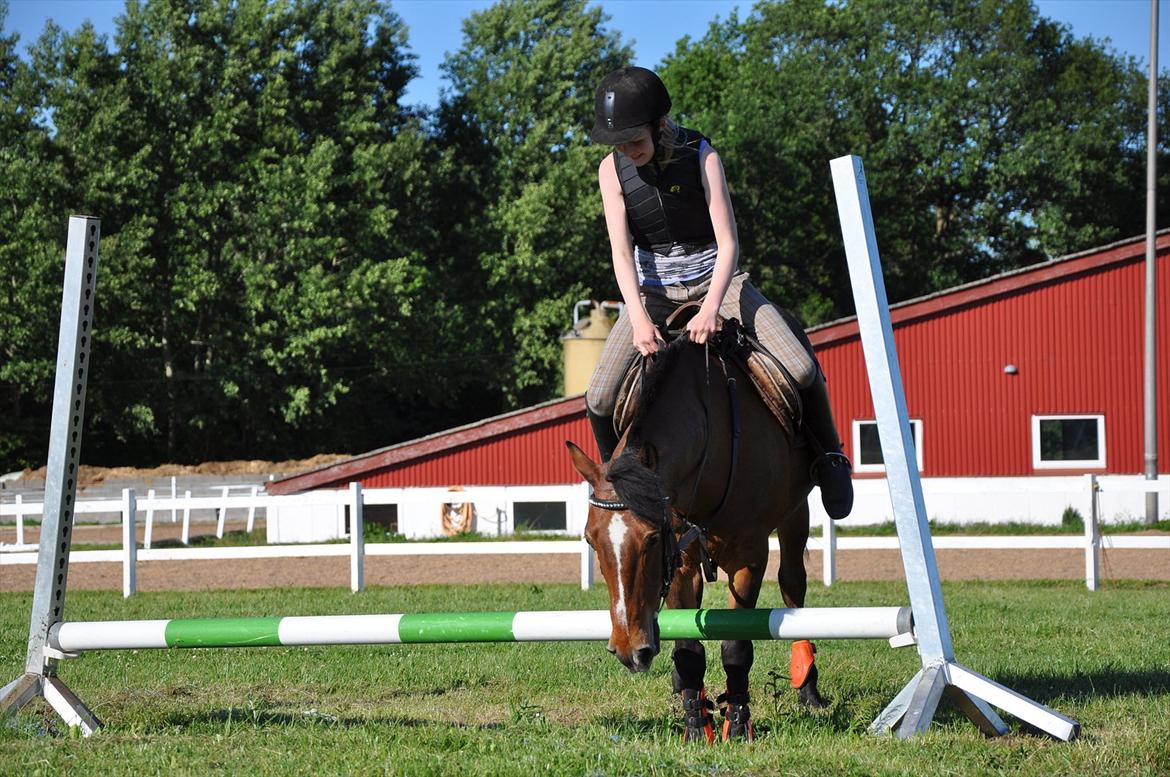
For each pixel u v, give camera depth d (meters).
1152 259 21.92
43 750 4.57
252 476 28.91
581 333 27.41
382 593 12.28
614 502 4.02
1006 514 22.47
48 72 38.12
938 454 22.84
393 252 40.91
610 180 5.00
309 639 4.95
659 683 6.41
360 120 40.59
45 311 35.22
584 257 43.50
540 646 8.03
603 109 4.71
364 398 43.69
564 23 47.59
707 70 53.69
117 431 38.12
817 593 11.55
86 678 6.65
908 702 4.68
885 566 15.06
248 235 38.09
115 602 11.72
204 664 7.30
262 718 5.35
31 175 35.69
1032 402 22.83
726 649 5.03
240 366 38.31
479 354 42.72
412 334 40.03
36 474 29.67
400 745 4.57
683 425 4.44
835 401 22.50
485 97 46.31
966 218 48.28
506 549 13.04
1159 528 20.69
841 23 48.31
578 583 13.37
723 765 4.16
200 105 38.91
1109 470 22.75
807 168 46.91
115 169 36.03
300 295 37.31
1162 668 6.52
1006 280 22.80
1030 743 4.53
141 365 38.56
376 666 7.16
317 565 16.42
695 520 4.79
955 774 4.04
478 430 21.62
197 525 26.11
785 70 48.12
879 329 4.77
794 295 48.88
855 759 4.23
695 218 4.94
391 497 13.67
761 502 4.92
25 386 36.62
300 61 41.16
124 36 38.09
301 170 38.16
